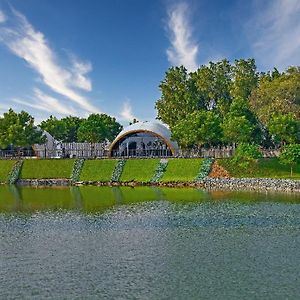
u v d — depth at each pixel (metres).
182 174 98.38
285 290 27.56
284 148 96.94
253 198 68.19
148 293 27.52
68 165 110.81
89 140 175.00
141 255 35.62
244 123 105.56
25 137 128.50
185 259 34.31
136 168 104.31
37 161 113.94
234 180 86.88
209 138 112.19
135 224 48.28
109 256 35.50
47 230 45.75
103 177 103.69
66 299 26.91
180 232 43.72
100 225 48.06
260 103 112.50
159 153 128.25
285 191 77.62
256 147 97.19
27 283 29.67
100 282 29.58
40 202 67.88
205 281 29.39
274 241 39.38
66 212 57.47
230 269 31.70
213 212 55.22
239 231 43.66
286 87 108.88
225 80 144.88
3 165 114.25
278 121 101.69
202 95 146.62
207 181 90.12
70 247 38.50
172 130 122.38
